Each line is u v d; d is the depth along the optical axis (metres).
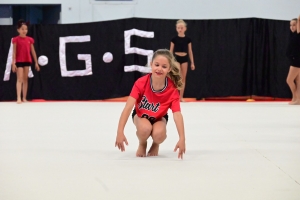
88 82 11.91
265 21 11.99
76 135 5.46
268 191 2.90
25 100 11.30
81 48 11.85
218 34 11.94
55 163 3.79
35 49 11.78
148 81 4.07
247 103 11.05
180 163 3.79
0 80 11.72
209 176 3.32
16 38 10.80
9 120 7.07
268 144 4.86
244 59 11.98
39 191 2.89
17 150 4.43
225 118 7.49
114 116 7.70
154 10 13.61
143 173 3.40
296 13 13.55
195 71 11.95
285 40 12.05
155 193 2.84
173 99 4.07
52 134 5.55
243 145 4.79
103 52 11.88
